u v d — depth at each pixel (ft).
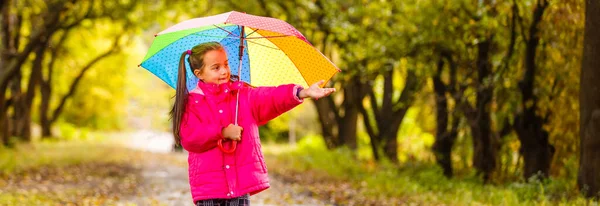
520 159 47.29
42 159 61.46
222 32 16.12
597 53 30.81
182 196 41.22
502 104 46.62
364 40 53.26
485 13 41.14
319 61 15.76
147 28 83.61
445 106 50.98
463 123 49.78
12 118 97.71
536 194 35.14
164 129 173.58
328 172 56.13
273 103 13.97
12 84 94.22
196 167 14.11
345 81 57.11
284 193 42.47
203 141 13.71
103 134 167.43
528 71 39.52
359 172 54.19
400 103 61.36
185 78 14.30
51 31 67.97
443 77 55.16
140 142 152.87
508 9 39.34
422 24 44.93
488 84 43.04
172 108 14.99
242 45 15.52
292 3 64.95
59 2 65.62
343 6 56.75
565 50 37.14
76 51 115.14
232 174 13.96
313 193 42.37
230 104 14.16
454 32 44.27
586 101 31.48
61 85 149.69
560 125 40.50
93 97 173.27
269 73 16.34
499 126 51.65
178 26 14.69
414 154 60.29
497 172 46.57
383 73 52.39
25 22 88.74
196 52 14.25
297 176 55.26
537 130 40.83
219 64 14.26
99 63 148.05
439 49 45.93
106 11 75.20
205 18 14.94
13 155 61.41
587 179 31.81
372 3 51.72
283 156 78.13
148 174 57.93
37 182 45.32
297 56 15.89
